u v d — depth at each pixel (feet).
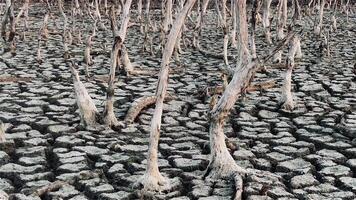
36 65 38.70
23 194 16.92
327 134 24.02
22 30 57.26
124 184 18.03
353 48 51.78
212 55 44.86
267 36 52.06
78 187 17.94
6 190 17.49
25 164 19.65
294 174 19.29
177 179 17.90
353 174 19.70
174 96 29.66
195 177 18.33
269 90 31.78
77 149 21.06
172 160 20.11
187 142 22.36
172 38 17.02
